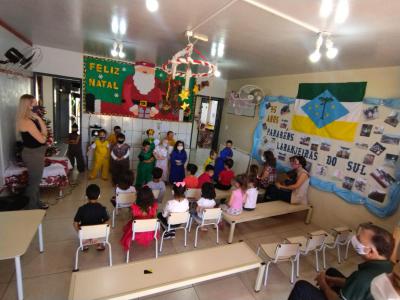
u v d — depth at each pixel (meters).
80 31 3.21
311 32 2.22
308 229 3.82
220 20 2.21
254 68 4.42
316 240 2.66
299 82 4.32
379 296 1.33
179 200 2.83
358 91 3.35
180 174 4.97
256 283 2.41
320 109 3.89
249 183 3.47
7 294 2.07
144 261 2.09
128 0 2.01
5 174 3.24
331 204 3.72
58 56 4.73
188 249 2.98
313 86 4.02
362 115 3.31
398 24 1.81
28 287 2.15
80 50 4.62
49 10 2.46
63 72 4.83
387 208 2.98
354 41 2.30
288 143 4.51
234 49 3.22
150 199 2.64
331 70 3.72
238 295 2.37
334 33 2.15
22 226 2.12
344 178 3.52
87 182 4.67
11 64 3.42
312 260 3.08
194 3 1.91
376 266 1.51
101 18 2.56
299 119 4.27
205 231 3.47
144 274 1.94
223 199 3.96
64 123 7.97
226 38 2.75
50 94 6.49
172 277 1.95
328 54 2.21
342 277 2.05
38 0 2.20
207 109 7.73
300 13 1.84
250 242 3.34
